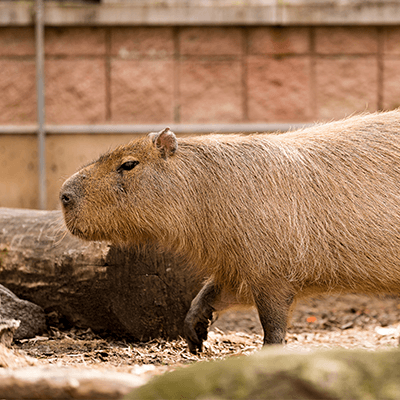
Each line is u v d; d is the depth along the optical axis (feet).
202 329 33.47
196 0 67.00
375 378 15.21
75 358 30.63
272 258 29.60
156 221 31.07
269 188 30.07
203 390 15.64
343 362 15.58
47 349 32.96
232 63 66.28
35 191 66.03
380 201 29.63
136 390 16.39
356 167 30.19
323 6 65.00
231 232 30.04
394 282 30.09
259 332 41.55
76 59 65.82
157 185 30.91
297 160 30.55
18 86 65.77
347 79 66.08
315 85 66.18
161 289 36.55
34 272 37.96
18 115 65.87
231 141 31.83
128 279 36.65
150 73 66.08
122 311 36.81
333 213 29.66
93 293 37.01
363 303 51.67
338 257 29.66
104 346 34.81
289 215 29.66
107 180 31.17
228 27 66.03
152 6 65.05
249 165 30.63
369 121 31.99
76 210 31.14
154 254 36.40
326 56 66.03
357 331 42.47
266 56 66.08
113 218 31.14
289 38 66.03
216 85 66.33
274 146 31.19
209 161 31.07
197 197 30.71
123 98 66.08
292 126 65.72
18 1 66.03
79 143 65.82
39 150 64.90
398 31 65.77
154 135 31.71
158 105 66.18
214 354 33.76
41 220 40.04
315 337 40.32
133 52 66.03
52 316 38.04
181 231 31.04
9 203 65.92
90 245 37.22
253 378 15.49
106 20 64.90
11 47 65.72
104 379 17.57
